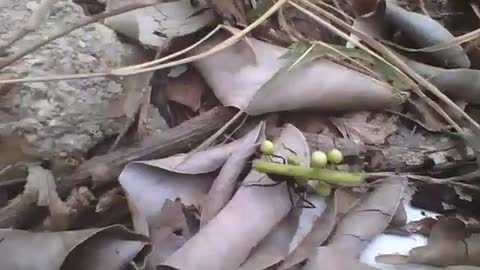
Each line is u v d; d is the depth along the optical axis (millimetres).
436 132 283
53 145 256
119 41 280
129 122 263
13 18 275
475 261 249
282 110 273
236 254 234
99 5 290
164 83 278
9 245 222
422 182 271
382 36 303
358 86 275
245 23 291
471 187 270
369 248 254
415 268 247
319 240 246
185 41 283
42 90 260
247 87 271
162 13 282
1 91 256
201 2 286
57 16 280
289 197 249
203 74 278
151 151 260
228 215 241
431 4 327
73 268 225
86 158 261
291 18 304
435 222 259
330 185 253
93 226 246
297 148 259
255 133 263
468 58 305
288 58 276
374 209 257
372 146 273
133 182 247
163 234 241
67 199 247
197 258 229
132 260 227
